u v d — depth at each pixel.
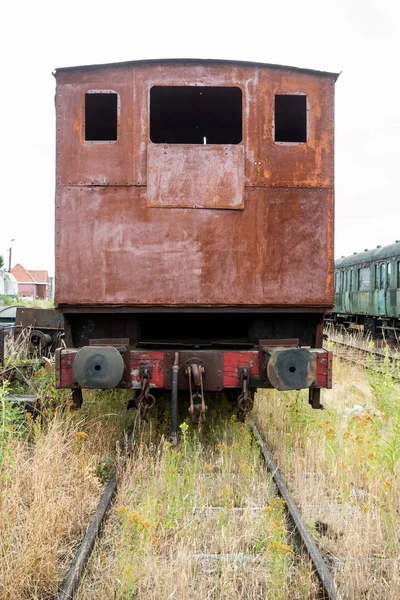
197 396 4.55
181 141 8.04
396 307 16.06
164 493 3.90
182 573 2.84
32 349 8.45
